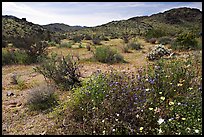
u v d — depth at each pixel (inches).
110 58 558.3
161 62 341.7
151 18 4680.1
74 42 1187.9
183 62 329.7
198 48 691.4
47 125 228.7
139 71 308.0
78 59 562.6
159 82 237.3
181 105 195.5
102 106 215.5
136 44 799.7
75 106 235.8
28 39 708.0
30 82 399.2
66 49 836.6
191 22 4180.6
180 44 737.6
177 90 230.1
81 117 224.1
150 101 206.4
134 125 188.7
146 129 182.7
